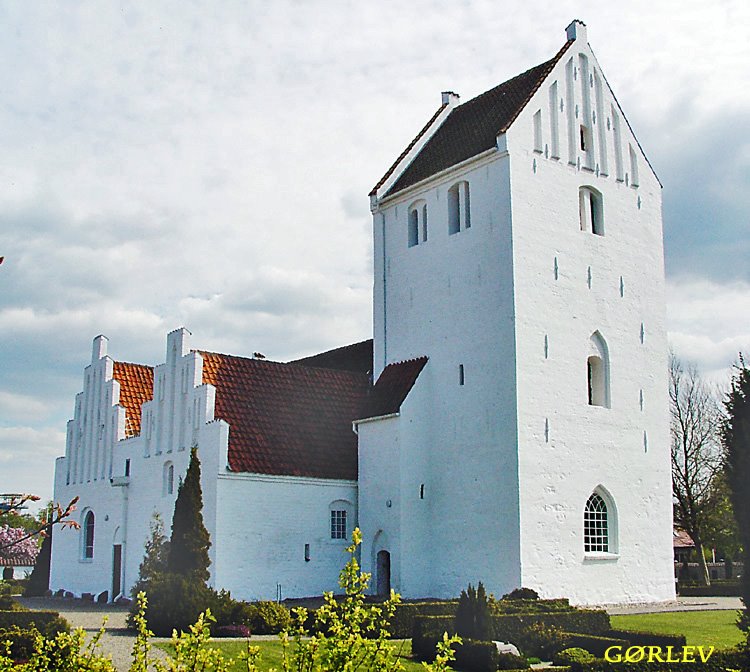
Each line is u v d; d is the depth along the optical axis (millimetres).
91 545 41281
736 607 32156
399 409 33969
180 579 24500
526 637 21625
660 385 36375
